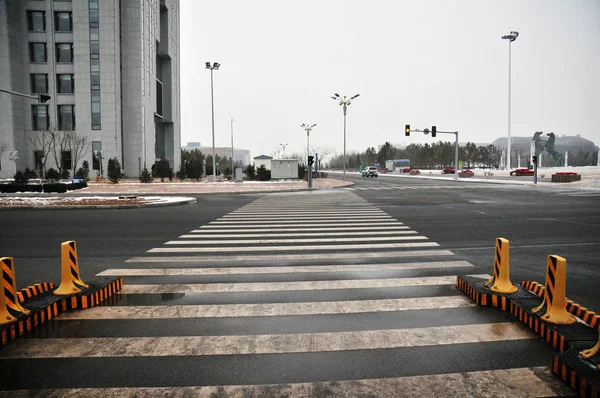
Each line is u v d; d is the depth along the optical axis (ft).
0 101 161.48
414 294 18.75
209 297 18.49
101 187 110.73
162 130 229.86
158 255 27.20
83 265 24.53
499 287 17.43
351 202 67.31
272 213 51.67
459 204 62.80
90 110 168.04
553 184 119.24
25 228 40.06
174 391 10.87
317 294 18.80
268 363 12.39
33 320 15.12
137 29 173.58
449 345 13.60
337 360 12.58
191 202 68.69
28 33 167.12
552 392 10.87
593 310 16.63
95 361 12.56
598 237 33.47
